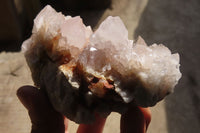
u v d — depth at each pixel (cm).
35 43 27
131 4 77
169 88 27
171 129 47
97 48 26
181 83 55
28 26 67
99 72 26
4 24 60
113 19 26
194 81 55
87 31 28
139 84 26
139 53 26
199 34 67
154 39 66
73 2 73
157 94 26
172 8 76
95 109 26
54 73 26
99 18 72
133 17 72
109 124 47
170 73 26
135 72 26
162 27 69
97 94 26
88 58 26
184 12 75
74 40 26
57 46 26
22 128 45
